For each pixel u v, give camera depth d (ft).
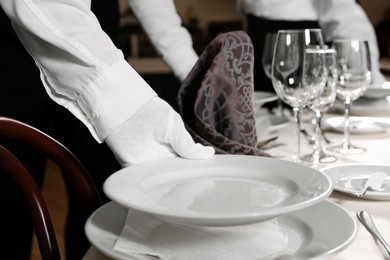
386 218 2.62
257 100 5.07
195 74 3.37
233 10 18.42
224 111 3.28
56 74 2.96
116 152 2.91
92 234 2.23
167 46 5.26
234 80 3.28
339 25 7.05
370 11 17.98
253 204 2.26
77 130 4.88
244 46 3.34
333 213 2.37
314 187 2.23
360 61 4.13
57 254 2.98
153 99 2.87
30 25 2.85
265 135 4.40
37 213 2.96
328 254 1.98
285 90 3.70
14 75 4.72
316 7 7.36
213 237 2.22
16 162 2.94
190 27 18.06
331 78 3.86
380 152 3.98
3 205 4.74
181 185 2.49
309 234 2.24
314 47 3.64
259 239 2.19
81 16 2.90
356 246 2.28
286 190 2.38
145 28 5.35
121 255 2.04
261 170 2.57
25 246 5.04
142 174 2.52
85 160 4.93
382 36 16.40
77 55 2.85
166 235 2.24
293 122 5.00
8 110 4.77
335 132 4.73
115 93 2.86
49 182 12.67
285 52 3.65
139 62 13.14
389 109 5.01
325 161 3.73
